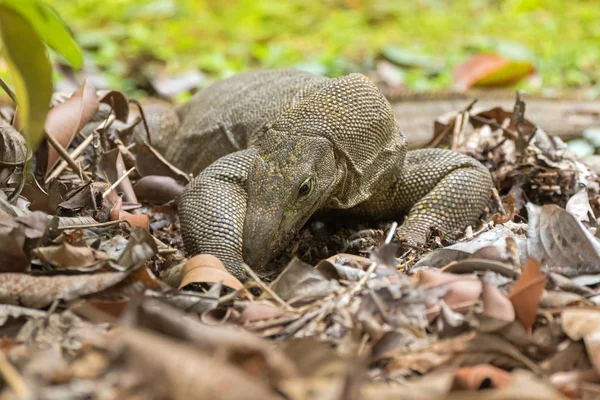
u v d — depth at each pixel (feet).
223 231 18.57
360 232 20.16
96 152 21.12
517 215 21.22
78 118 20.92
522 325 13.08
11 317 13.06
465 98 37.42
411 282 14.10
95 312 12.73
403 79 48.11
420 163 22.52
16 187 17.20
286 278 14.62
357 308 13.48
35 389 10.42
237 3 60.34
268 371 11.18
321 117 19.24
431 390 11.46
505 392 10.92
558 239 15.40
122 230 17.57
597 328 12.64
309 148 18.52
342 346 12.44
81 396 10.44
